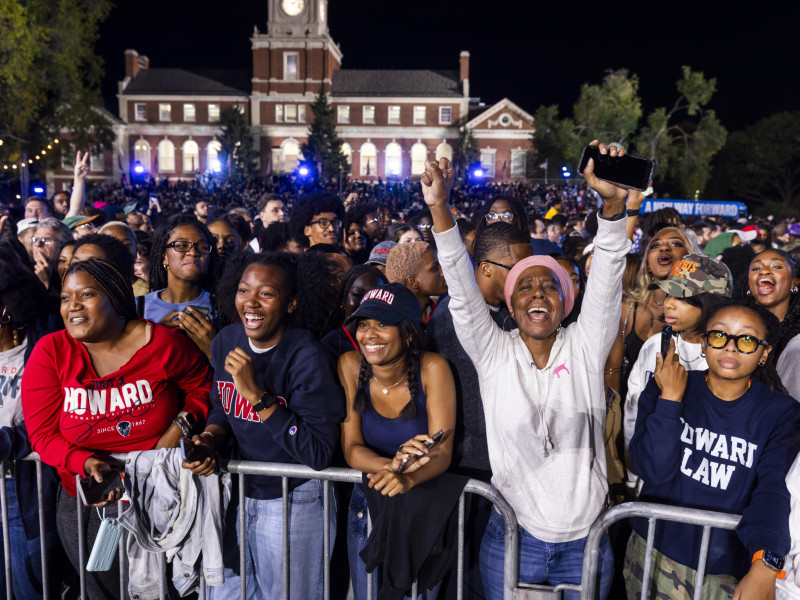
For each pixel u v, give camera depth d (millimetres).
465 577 2816
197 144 59031
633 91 50344
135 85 59188
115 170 57750
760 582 2016
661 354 2430
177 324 3277
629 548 2648
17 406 2875
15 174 34156
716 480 2332
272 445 2600
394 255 3193
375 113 59125
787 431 2209
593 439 2463
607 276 2336
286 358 2535
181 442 2447
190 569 2641
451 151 59219
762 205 65375
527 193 45281
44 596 2891
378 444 2580
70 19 33750
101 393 2643
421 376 2494
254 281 2490
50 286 4070
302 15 58156
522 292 2410
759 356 2250
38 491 2832
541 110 54656
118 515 2594
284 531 2551
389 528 2395
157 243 3535
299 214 5551
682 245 3545
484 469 2725
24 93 31391
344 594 3078
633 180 2234
